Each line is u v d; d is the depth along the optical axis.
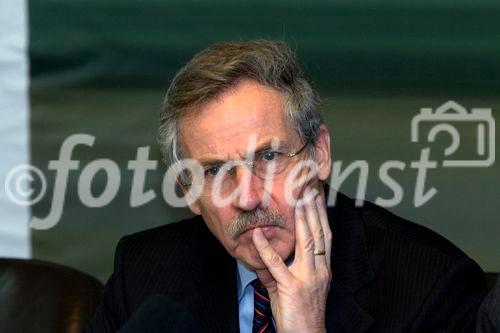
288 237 3.94
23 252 5.37
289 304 3.89
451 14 5.12
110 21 5.27
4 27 5.27
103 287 4.84
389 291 4.03
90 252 5.37
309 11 5.16
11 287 4.75
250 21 5.20
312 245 3.95
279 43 3.91
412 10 5.13
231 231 3.87
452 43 5.13
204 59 3.80
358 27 5.16
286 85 3.80
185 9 5.22
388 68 5.17
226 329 4.19
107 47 5.28
